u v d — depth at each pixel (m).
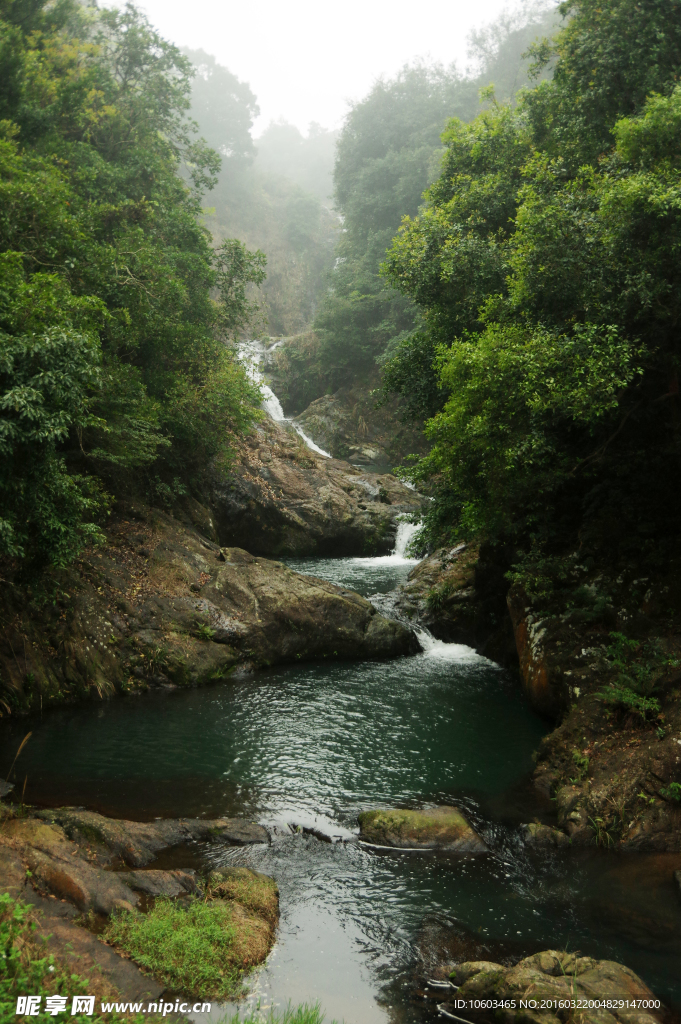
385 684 13.70
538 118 16.56
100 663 12.79
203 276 21.45
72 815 7.66
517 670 14.20
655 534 11.86
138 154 22.55
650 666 9.79
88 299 11.17
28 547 11.14
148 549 15.60
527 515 13.67
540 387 9.85
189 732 11.18
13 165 13.48
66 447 15.68
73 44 24.50
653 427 12.55
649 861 7.60
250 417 21.73
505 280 13.69
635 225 9.79
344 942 6.18
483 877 7.36
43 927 5.38
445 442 12.08
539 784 9.41
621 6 14.09
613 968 5.56
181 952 5.57
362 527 26.52
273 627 14.86
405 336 39.31
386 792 9.25
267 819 8.45
